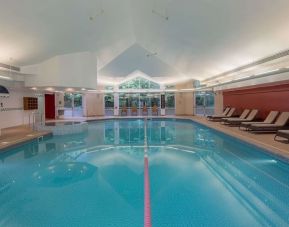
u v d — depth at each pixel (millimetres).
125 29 12031
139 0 8562
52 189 5195
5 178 5957
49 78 11438
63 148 9367
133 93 23750
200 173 6180
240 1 6059
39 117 16016
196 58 12883
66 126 12656
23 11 6715
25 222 3779
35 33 8273
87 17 8734
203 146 9477
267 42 7605
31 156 8133
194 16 7945
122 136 12234
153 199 4617
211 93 20984
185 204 4379
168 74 19406
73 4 7480
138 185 5387
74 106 22125
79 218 3887
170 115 22781
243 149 8844
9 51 8898
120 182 5594
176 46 12172
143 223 3707
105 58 14672
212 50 10531
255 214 3941
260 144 7703
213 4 6711
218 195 4777
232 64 11328
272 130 9703
